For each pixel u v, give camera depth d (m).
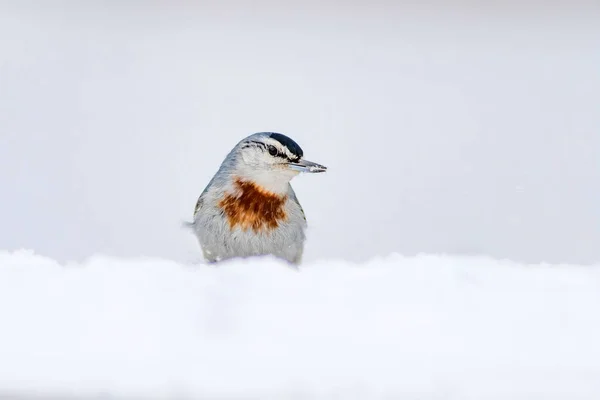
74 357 3.52
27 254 3.89
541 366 3.51
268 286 3.85
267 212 4.04
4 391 3.34
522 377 3.41
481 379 3.45
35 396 3.39
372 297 3.84
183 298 3.83
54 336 3.72
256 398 3.33
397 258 3.89
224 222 4.04
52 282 3.85
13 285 3.85
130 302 3.83
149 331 3.80
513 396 3.31
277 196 4.04
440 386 3.38
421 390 3.38
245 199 4.04
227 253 4.04
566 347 3.70
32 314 3.82
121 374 3.42
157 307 3.83
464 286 3.85
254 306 3.83
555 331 3.81
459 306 3.83
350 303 3.83
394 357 3.58
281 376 3.46
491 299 3.84
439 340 3.74
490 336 3.76
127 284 3.85
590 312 3.83
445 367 3.48
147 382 3.41
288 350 3.62
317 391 3.38
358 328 3.81
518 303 3.84
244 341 3.66
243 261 3.88
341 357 3.53
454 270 3.87
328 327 3.81
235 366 3.43
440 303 3.83
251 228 4.04
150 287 3.85
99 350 3.59
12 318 3.82
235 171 4.04
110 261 3.88
